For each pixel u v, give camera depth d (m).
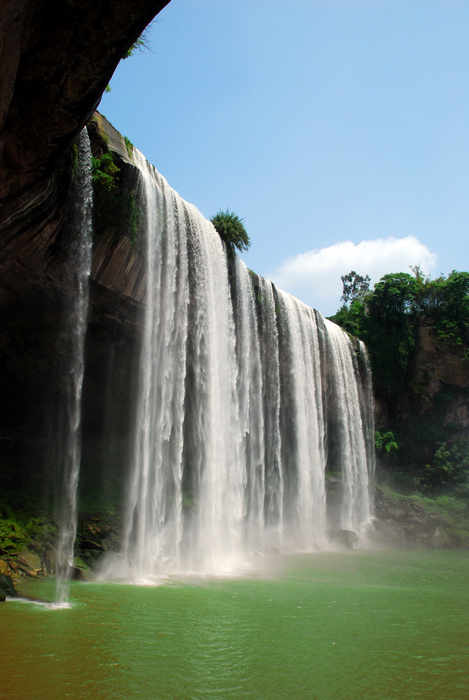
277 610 11.77
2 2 6.52
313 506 30.16
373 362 42.03
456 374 41.41
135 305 18.59
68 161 12.76
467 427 40.09
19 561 13.59
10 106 8.98
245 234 25.12
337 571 18.86
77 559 15.17
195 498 21.31
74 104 9.15
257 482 26.11
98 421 23.44
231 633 9.67
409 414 41.94
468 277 42.53
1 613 10.03
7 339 17.86
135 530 18.30
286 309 30.22
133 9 7.86
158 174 20.11
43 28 7.92
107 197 15.62
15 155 9.88
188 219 21.53
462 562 23.30
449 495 35.47
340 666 8.11
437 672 7.98
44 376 20.31
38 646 8.22
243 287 26.14
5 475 19.17
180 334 20.53
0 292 15.20
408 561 23.05
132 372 20.88
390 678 7.65
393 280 43.12
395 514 33.84
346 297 68.19
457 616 11.94
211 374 21.72
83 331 17.94
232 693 6.83
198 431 21.67
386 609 12.43
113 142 16.69
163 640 9.01
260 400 26.56
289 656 8.49
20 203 11.63
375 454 38.75
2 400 21.02
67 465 21.72
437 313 42.97
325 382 34.44
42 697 6.36
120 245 16.70
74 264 15.20
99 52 8.37
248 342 25.89
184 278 20.69
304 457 29.62
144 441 18.64
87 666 7.50
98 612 10.65
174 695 6.67
